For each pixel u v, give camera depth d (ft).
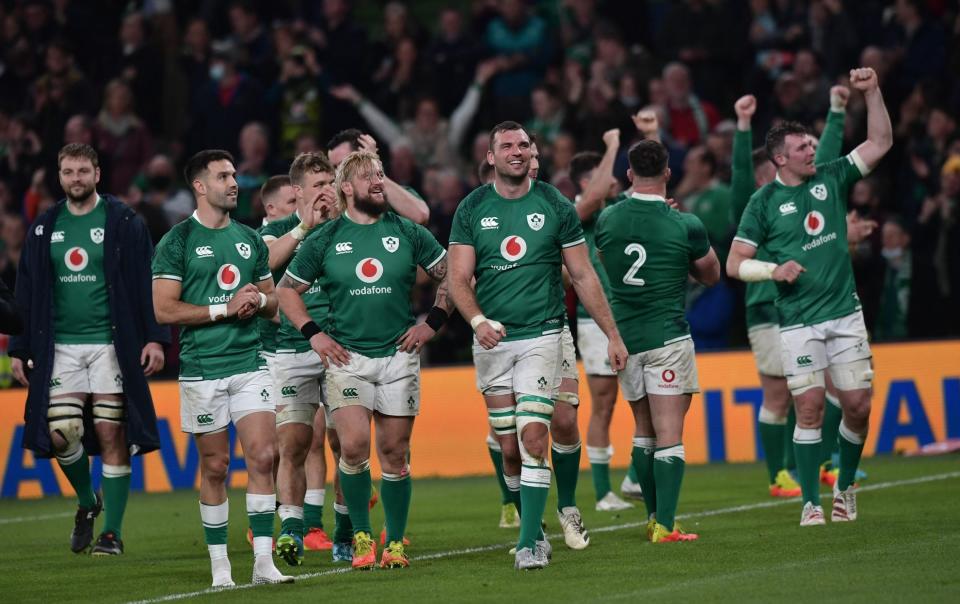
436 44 211.00
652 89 187.52
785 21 199.82
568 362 91.25
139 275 98.17
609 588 73.36
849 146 173.58
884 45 192.85
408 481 85.10
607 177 104.78
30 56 225.76
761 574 75.97
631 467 118.93
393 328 83.10
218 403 81.05
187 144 203.31
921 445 148.87
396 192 100.37
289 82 196.75
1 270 180.34
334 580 79.92
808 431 97.09
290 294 83.30
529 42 206.39
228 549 99.96
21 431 152.15
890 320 157.99
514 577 78.64
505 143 82.48
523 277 82.17
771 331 118.52
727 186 161.58
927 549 82.64
